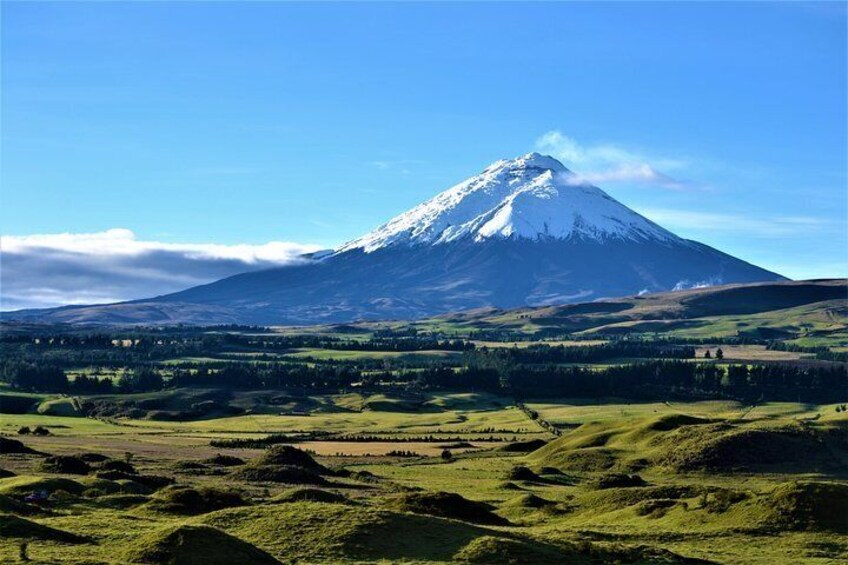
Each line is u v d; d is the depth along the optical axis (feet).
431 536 322.14
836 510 392.68
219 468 612.29
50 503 382.83
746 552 348.18
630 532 382.83
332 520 328.90
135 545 285.64
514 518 440.04
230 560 279.69
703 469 629.51
